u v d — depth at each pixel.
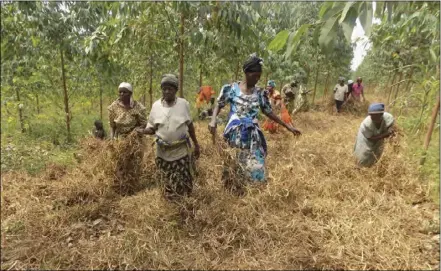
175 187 3.23
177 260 2.59
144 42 5.10
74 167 4.44
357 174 4.03
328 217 3.09
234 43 5.05
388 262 2.49
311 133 7.04
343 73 16.61
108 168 3.79
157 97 8.69
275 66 7.98
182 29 4.95
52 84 6.41
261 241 2.74
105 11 5.33
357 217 3.09
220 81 9.33
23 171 4.41
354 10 1.14
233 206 3.10
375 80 15.80
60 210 3.35
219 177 3.69
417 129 5.30
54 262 2.60
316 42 1.38
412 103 7.46
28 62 6.18
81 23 5.75
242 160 3.16
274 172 3.80
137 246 2.65
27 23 5.16
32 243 2.80
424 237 2.86
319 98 15.31
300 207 3.19
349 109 10.43
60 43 5.64
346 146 5.61
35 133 6.47
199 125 7.05
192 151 3.53
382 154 4.14
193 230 2.93
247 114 3.13
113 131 3.93
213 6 4.37
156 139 3.16
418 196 3.58
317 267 2.52
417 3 1.83
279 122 3.32
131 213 3.21
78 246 2.81
